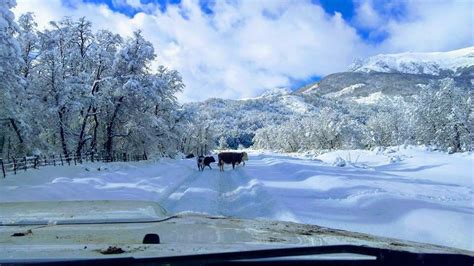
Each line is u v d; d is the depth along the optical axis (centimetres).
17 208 322
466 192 1413
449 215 895
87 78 3130
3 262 149
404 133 6925
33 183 1806
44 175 2088
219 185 1872
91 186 1722
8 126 2605
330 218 952
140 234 235
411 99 6769
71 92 3019
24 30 2927
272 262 151
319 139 8800
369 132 8144
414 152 4206
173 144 4212
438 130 5303
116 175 2317
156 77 3534
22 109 2581
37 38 2962
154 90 3453
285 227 282
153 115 3675
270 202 1213
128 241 214
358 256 176
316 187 1540
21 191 1506
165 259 146
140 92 3312
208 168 3145
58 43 3212
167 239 222
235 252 150
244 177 2212
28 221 273
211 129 9494
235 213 1164
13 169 2134
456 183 1798
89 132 3619
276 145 13150
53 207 326
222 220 300
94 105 3164
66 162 2880
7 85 2219
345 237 251
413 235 777
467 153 3597
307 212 1026
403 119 7169
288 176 2108
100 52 3309
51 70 2919
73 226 259
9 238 221
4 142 2661
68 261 144
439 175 2247
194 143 8569
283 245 210
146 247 193
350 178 1842
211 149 9825
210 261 147
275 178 2002
